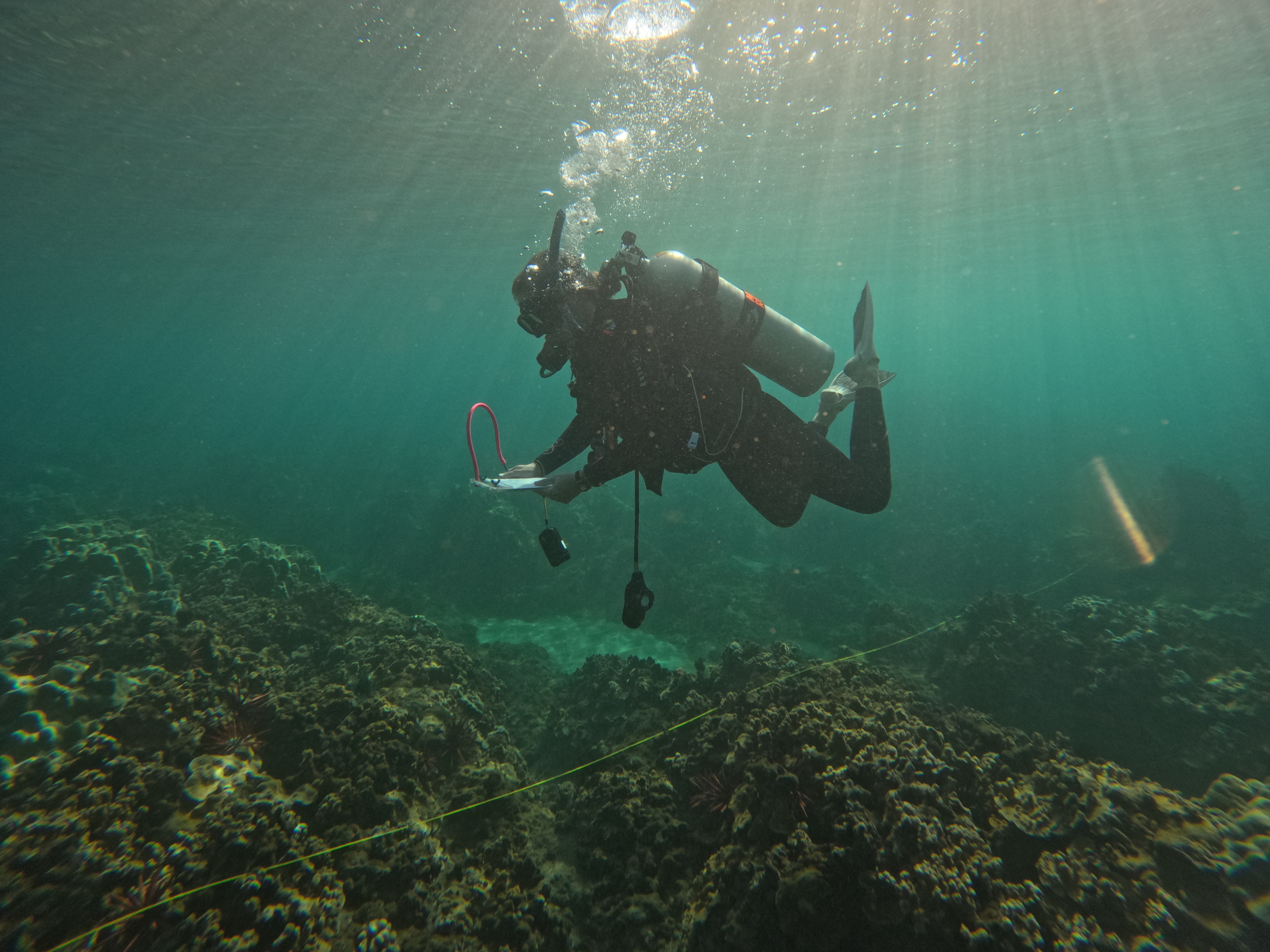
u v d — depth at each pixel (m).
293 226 21.06
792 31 9.35
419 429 46.06
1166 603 12.23
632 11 8.73
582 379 2.26
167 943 2.74
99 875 2.92
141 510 19.44
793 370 2.54
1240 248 35.41
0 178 15.73
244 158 14.57
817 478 2.41
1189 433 39.50
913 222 24.00
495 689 7.25
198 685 4.68
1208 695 6.22
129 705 4.14
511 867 4.07
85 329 61.97
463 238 24.05
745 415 2.26
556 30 9.12
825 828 3.25
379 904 3.46
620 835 4.23
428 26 9.05
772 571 15.45
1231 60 11.56
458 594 14.33
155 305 41.62
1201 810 3.16
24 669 4.84
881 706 4.42
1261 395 62.88
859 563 17.22
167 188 16.75
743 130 13.72
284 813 3.55
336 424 52.25
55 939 2.72
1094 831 3.13
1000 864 3.03
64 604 6.50
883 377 2.63
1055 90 12.42
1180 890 2.83
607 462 2.16
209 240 23.06
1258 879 2.70
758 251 29.50
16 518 16.48
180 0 8.39
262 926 2.89
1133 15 9.69
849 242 27.83
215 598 7.76
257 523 20.42
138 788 3.50
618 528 17.45
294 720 4.57
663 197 19.05
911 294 53.91
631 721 5.73
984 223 24.83
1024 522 19.92
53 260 26.61
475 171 15.91
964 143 15.32
